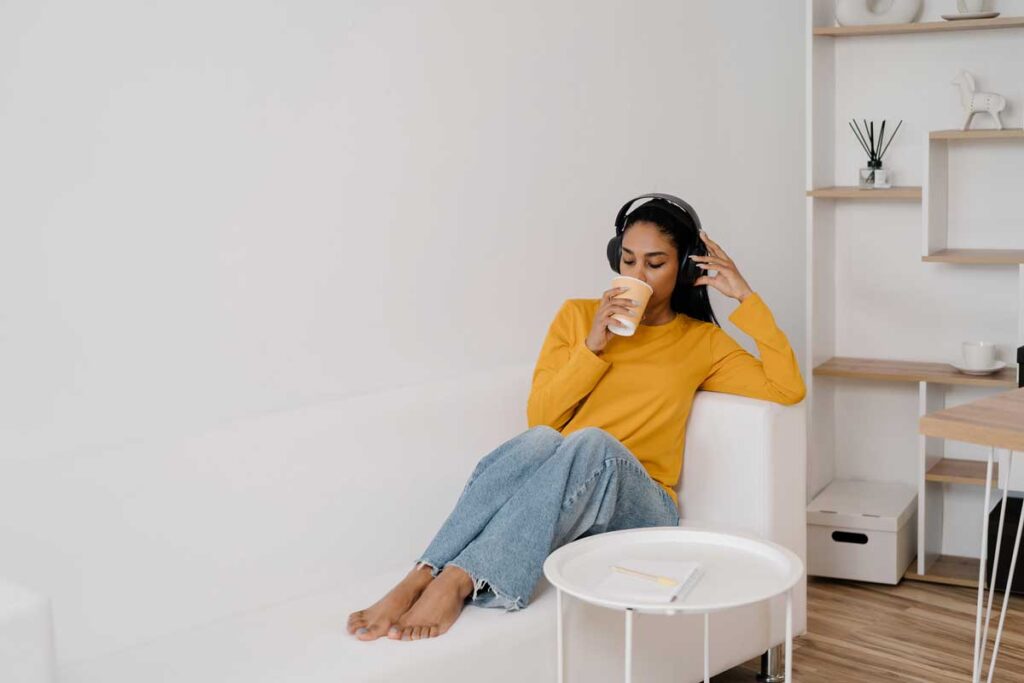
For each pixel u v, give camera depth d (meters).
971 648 2.71
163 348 2.24
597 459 2.17
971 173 3.22
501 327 2.93
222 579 2.10
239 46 2.32
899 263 3.36
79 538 1.93
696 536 2.04
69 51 2.07
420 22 2.66
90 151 2.11
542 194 2.99
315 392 2.52
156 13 2.18
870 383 3.44
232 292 2.35
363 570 2.31
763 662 2.57
